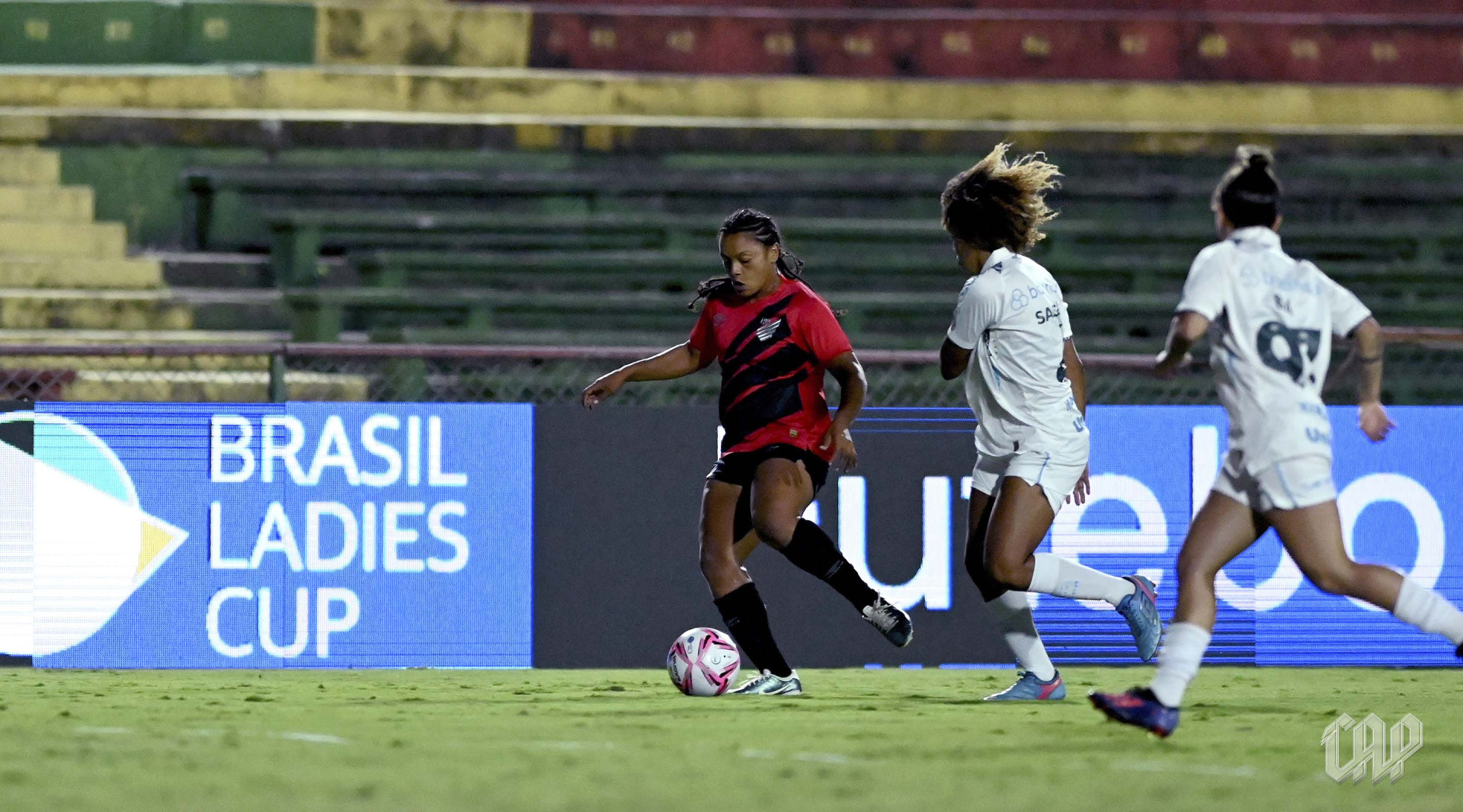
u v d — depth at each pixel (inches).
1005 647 1073.5
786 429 821.9
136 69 2171.5
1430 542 1095.0
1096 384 1567.4
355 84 2127.2
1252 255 615.8
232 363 1622.8
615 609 1068.5
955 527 1071.6
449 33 2213.3
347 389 1646.2
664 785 473.1
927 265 1927.9
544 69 2222.0
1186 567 612.7
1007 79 2261.3
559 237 1945.1
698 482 1074.7
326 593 1058.7
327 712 735.7
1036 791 461.7
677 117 2167.8
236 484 1058.1
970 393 780.0
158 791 459.2
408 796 448.5
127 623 1051.3
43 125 2007.9
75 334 1792.6
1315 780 494.3
